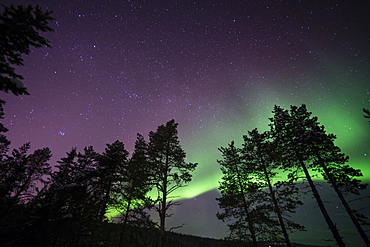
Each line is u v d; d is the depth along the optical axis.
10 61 5.98
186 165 15.05
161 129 16.66
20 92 5.88
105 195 15.46
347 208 11.80
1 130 16.77
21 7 5.68
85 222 14.04
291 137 15.40
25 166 20.95
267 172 16.64
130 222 15.30
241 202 16.70
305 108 15.94
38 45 6.12
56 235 12.34
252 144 18.11
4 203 16.06
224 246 15.32
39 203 14.00
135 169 16.47
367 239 10.54
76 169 20.12
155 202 13.12
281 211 14.23
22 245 11.20
